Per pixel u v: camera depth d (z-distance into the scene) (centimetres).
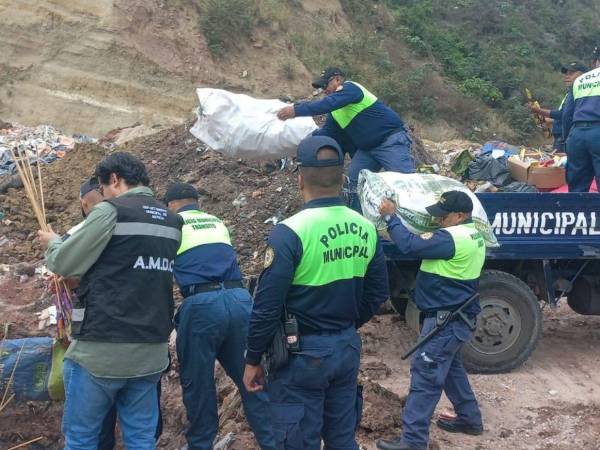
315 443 375
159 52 2081
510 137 2761
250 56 2241
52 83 1978
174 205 507
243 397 494
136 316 407
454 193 507
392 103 2592
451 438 541
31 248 923
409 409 496
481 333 633
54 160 1334
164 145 1063
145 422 427
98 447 471
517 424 565
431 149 1370
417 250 490
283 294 362
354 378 387
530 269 680
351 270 376
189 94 2067
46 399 533
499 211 632
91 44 2019
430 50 3038
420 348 500
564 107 730
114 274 404
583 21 3912
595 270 693
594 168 694
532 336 639
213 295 477
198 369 481
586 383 640
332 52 2558
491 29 3506
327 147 375
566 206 642
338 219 375
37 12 2016
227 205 905
